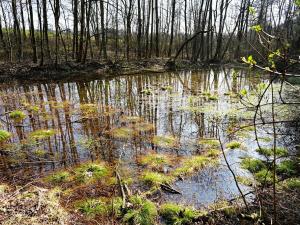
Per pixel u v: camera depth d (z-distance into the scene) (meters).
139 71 25.77
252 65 3.17
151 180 6.58
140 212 5.27
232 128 10.34
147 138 9.42
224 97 15.52
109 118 11.68
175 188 6.37
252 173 7.02
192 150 8.47
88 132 9.97
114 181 6.57
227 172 7.09
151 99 15.20
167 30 44.28
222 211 5.35
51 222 4.78
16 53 28.11
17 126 10.52
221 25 37.19
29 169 7.20
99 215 5.30
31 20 22.98
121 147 8.66
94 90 17.62
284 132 9.59
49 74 21.08
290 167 6.99
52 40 37.25
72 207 5.55
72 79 21.23
